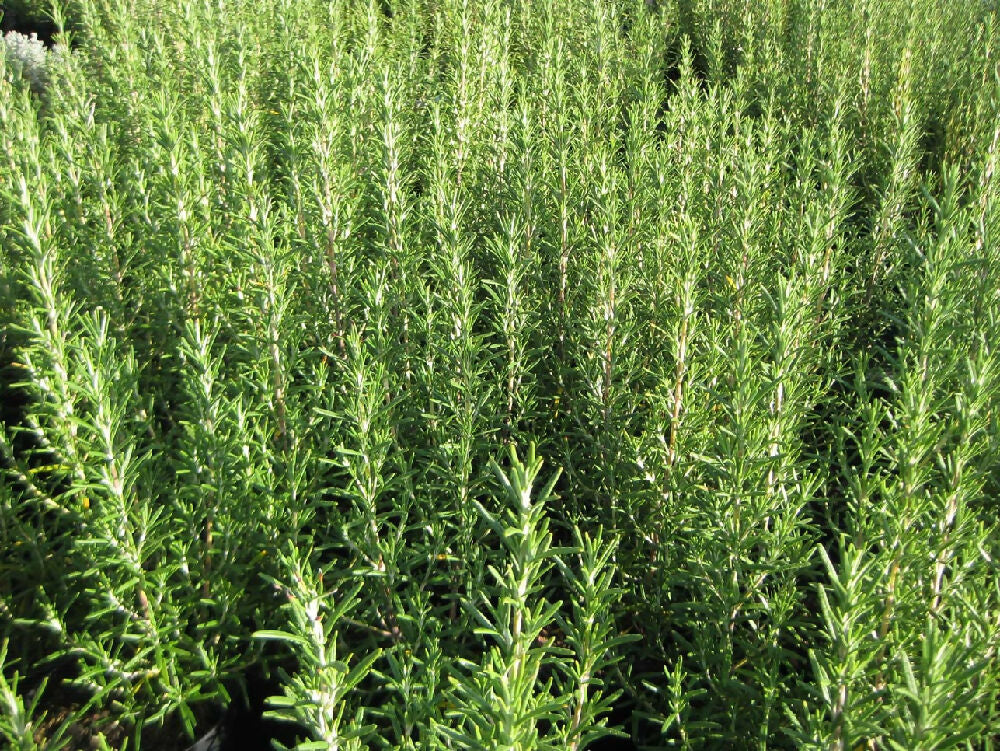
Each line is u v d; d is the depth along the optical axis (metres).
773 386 2.44
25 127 5.06
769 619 2.55
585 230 4.57
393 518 3.47
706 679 2.52
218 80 5.92
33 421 3.14
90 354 2.87
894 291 4.67
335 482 3.24
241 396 2.92
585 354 3.85
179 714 2.81
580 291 4.31
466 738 1.58
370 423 2.72
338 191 4.16
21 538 3.10
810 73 7.45
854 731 1.73
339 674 1.67
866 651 1.93
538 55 7.62
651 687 2.49
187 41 7.14
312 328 3.96
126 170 4.95
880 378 4.04
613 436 3.39
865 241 4.71
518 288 4.16
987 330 2.97
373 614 2.86
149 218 4.39
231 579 2.95
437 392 3.30
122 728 2.81
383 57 7.45
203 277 4.16
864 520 2.26
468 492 2.96
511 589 1.59
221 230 4.95
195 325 2.82
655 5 10.36
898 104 6.22
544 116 6.32
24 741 1.88
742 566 2.49
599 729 1.81
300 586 1.67
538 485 3.70
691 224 3.84
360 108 5.66
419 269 4.76
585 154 5.46
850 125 6.86
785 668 2.69
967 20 8.56
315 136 4.19
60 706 2.96
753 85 7.66
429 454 3.08
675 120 5.56
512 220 3.86
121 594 2.65
